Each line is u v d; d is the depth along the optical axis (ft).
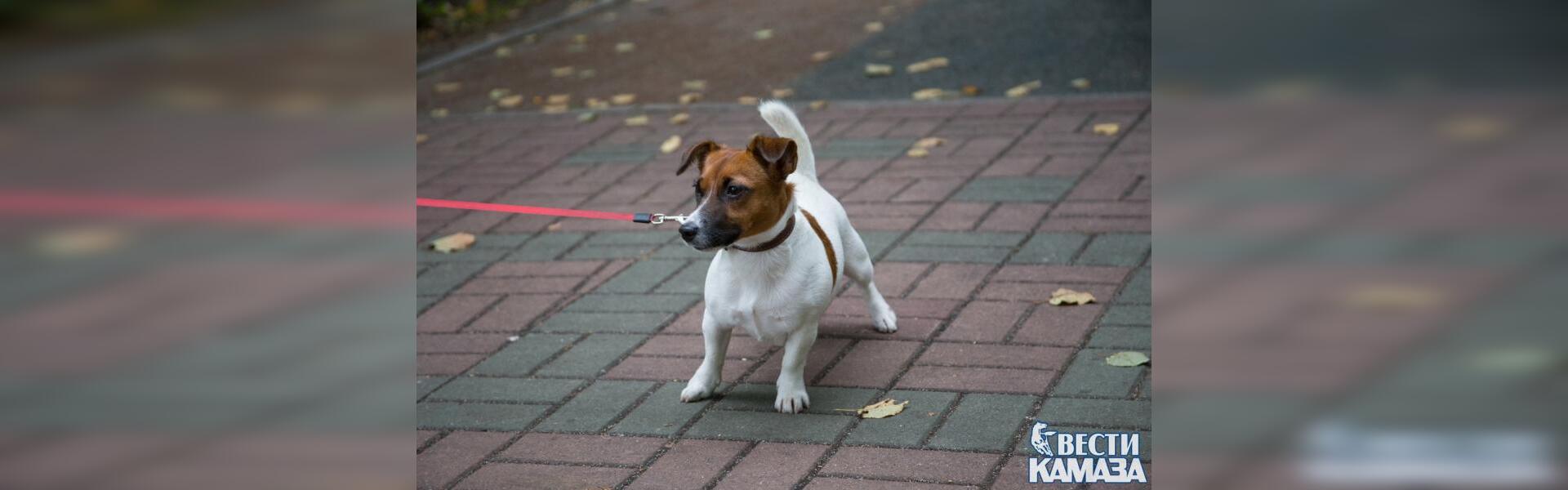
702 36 36.52
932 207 21.93
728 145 26.68
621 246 21.40
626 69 33.96
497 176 26.04
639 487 13.23
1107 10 34.81
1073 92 28.30
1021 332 16.69
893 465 13.30
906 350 16.38
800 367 14.83
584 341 17.48
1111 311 17.15
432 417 15.30
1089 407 14.40
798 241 14.21
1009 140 25.29
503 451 14.29
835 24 36.14
